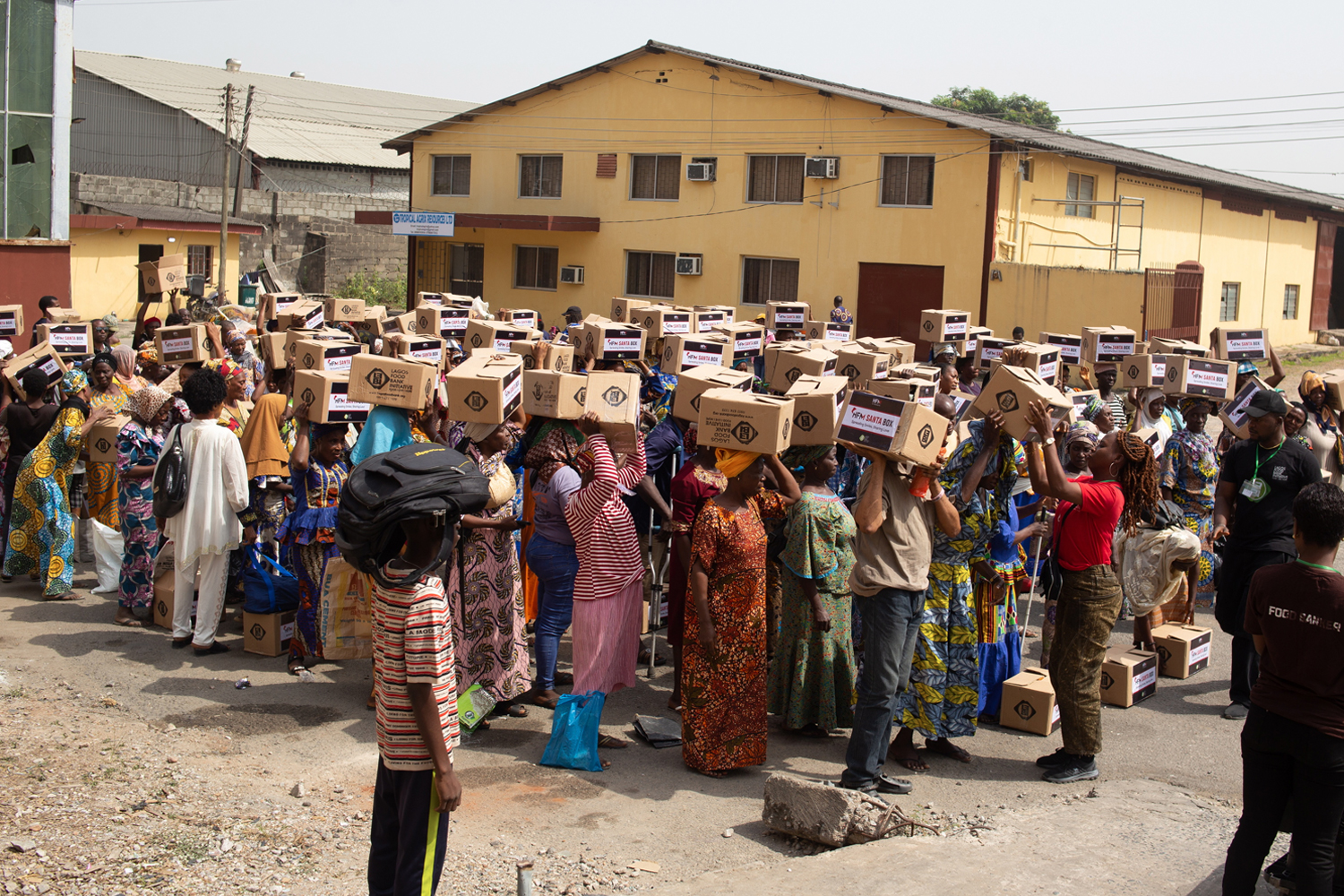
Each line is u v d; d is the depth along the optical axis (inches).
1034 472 210.1
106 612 306.7
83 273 1225.4
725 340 377.7
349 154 1644.9
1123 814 195.2
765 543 218.4
